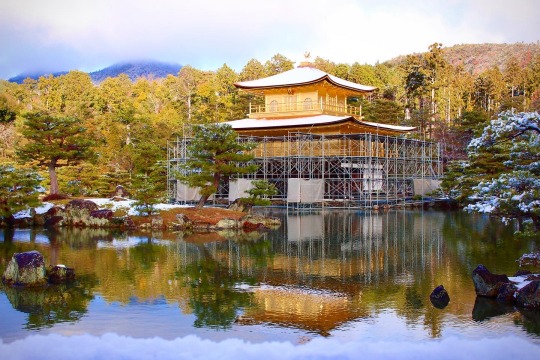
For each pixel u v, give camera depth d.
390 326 19.05
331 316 20.16
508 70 147.12
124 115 93.94
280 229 44.19
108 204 49.81
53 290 24.09
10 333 18.50
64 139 54.91
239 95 114.69
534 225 23.72
